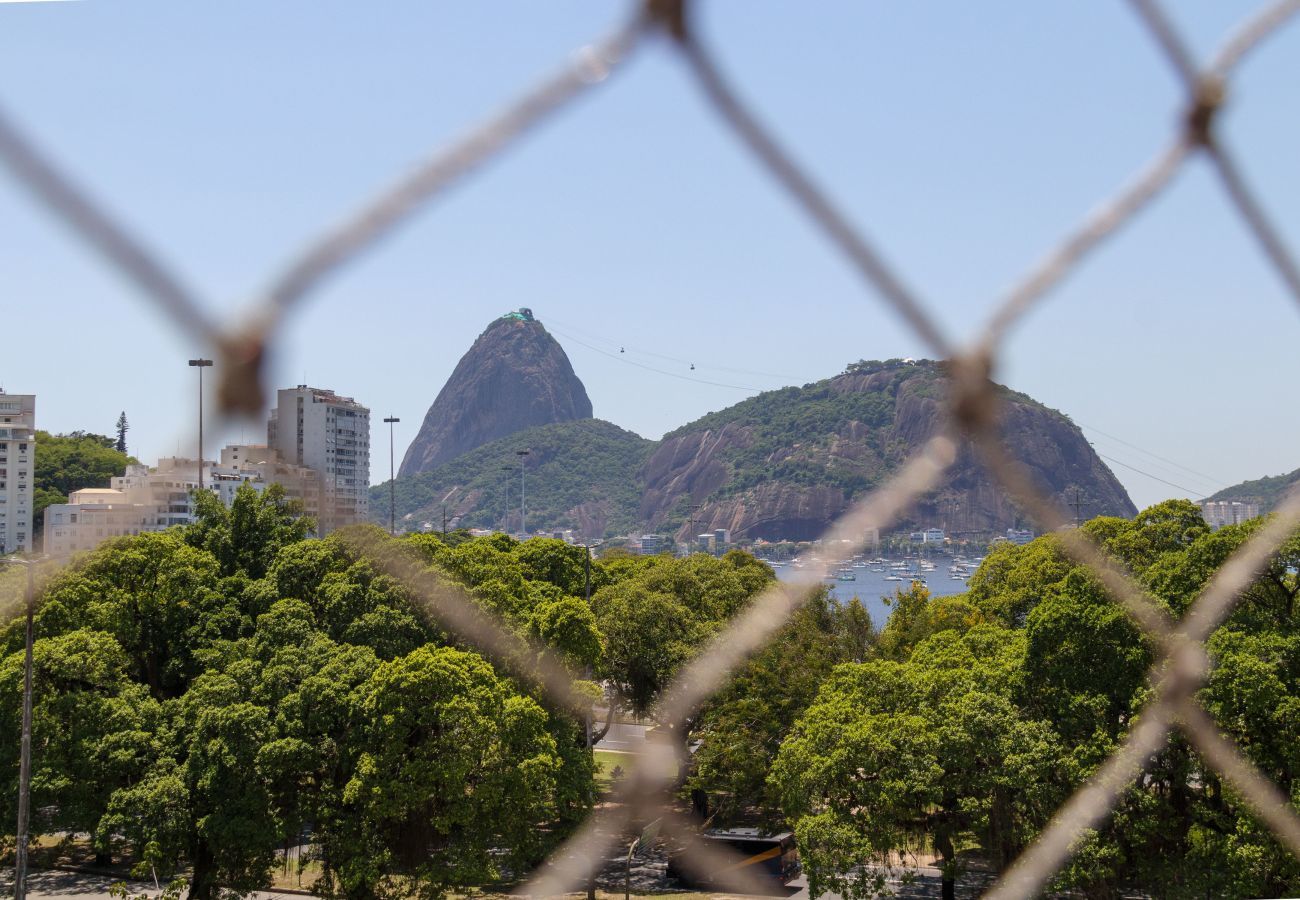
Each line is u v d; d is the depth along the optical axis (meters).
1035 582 60.25
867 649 55.47
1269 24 3.27
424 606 46.94
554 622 45.91
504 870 44.94
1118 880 34.00
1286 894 29.11
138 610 48.53
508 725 39.66
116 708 40.84
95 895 43.53
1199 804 32.59
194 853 39.12
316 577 50.22
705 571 63.44
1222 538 34.22
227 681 41.06
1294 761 29.81
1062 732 34.88
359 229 1.81
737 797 47.94
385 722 37.78
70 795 39.91
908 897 41.88
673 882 45.78
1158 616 33.16
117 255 1.62
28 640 35.88
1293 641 32.38
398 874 39.88
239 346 1.73
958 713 36.09
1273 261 3.79
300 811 38.94
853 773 37.72
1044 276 3.22
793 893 45.22
